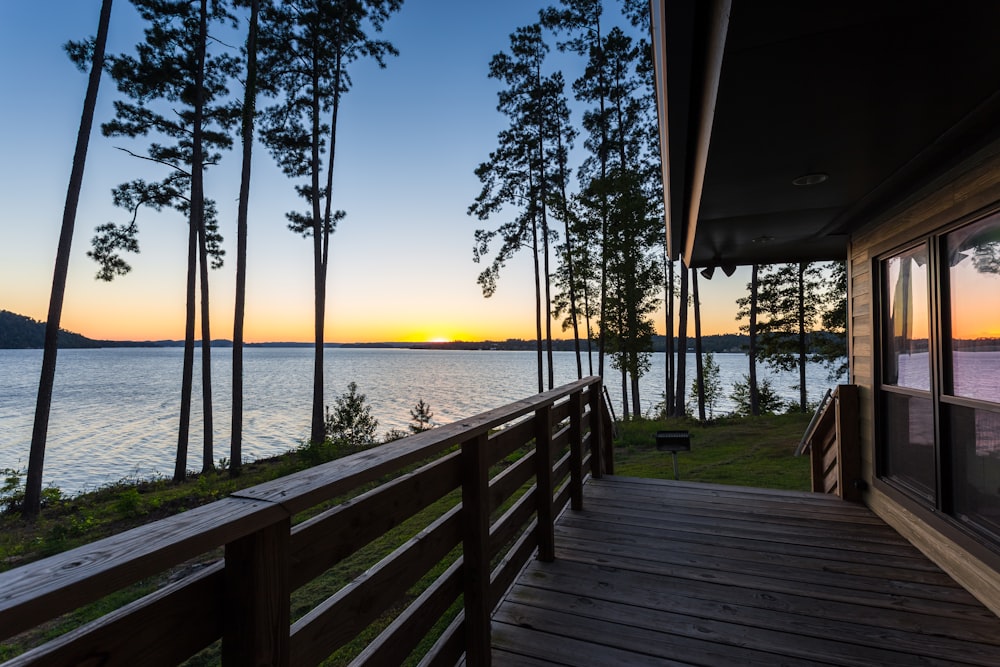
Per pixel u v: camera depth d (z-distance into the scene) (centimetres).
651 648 198
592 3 1808
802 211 358
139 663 72
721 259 551
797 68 169
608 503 382
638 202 1484
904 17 141
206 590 86
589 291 1759
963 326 248
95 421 2681
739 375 5244
